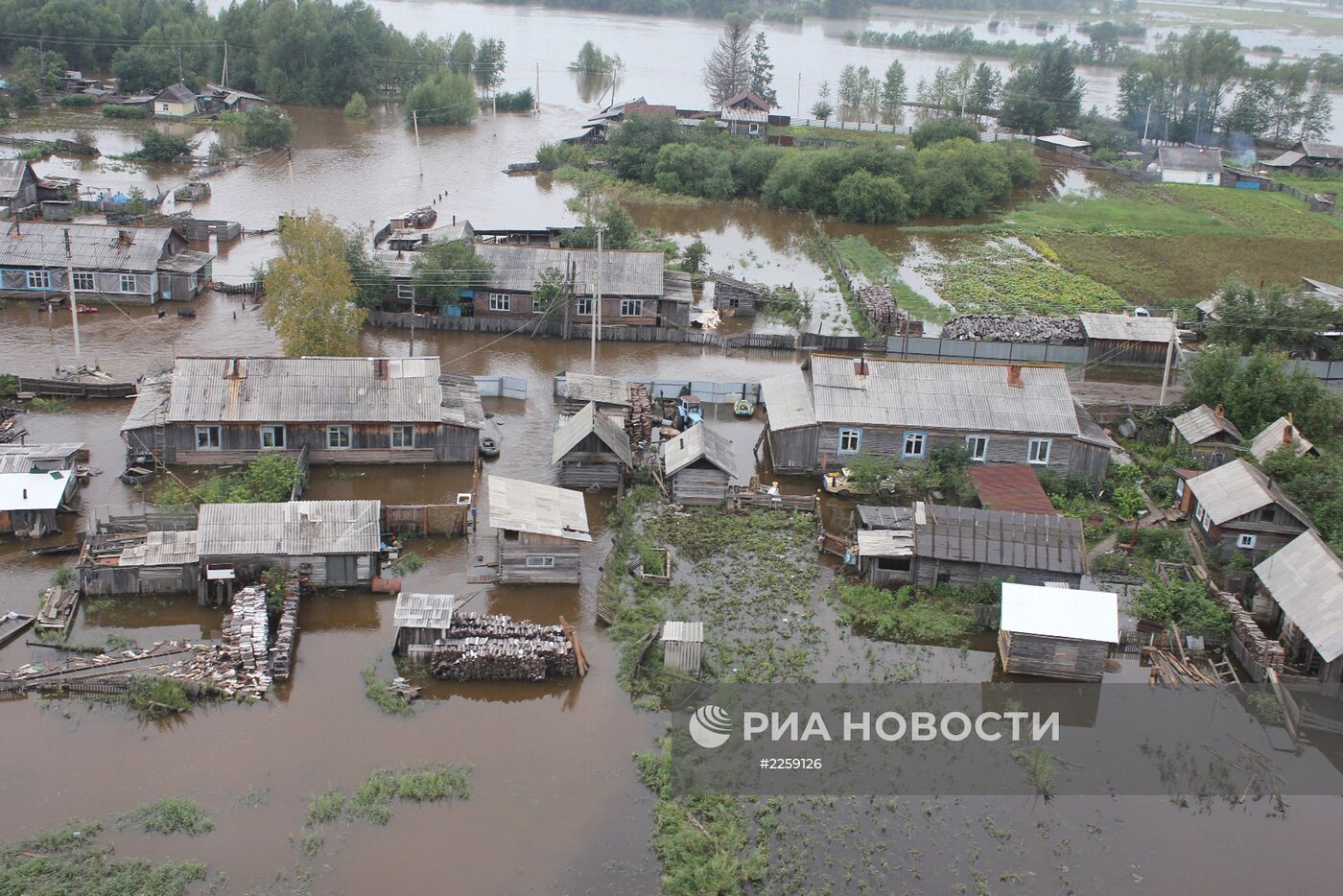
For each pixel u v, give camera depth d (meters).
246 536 54.59
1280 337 89.56
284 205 126.00
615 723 47.50
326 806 41.72
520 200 135.50
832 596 57.56
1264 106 197.75
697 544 61.44
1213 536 60.78
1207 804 44.66
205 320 90.12
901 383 70.06
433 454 68.38
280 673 48.88
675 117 171.00
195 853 39.72
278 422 66.06
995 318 96.38
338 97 184.62
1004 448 68.81
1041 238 133.50
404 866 39.62
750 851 41.16
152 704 46.53
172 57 181.00
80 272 91.12
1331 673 50.34
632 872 39.91
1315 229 140.88
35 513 58.31
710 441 67.62
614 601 55.31
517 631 51.47
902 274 116.00
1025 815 43.59
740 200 145.75
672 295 94.56
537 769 44.53
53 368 78.44
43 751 44.06
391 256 97.44
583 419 68.25
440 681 49.72
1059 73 193.00
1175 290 114.88
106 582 53.91
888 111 195.75
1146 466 72.12
